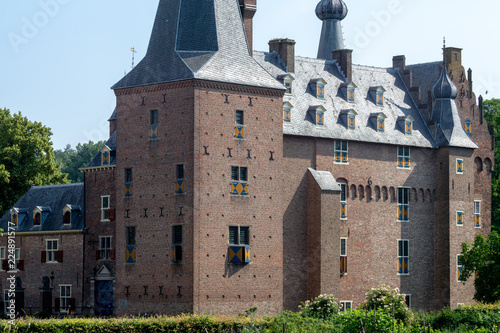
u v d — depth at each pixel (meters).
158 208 67.38
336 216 75.19
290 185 74.56
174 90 67.25
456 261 83.88
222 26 69.94
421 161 84.06
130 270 68.44
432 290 83.94
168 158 67.19
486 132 88.94
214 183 66.62
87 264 77.06
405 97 86.88
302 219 74.94
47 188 84.69
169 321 57.22
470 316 61.97
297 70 80.25
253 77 69.50
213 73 67.25
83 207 78.62
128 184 69.19
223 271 66.50
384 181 81.19
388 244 81.00
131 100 69.62
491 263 75.19
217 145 66.94
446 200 83.88
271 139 69.88
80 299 77.38
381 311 56.28
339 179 78.12
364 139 79.75
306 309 64.88
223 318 58.09
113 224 75.44
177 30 69.75
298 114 76.81
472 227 85.81
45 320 58.28
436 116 85.62
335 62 84.00
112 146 77.12
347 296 77.50
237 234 67.56
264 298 68.44
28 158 96.69
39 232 80.75
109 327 56.78
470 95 88.25
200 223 65.75
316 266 74.12
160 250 67.00
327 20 99.56
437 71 88.25
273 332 54.97
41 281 80.38
